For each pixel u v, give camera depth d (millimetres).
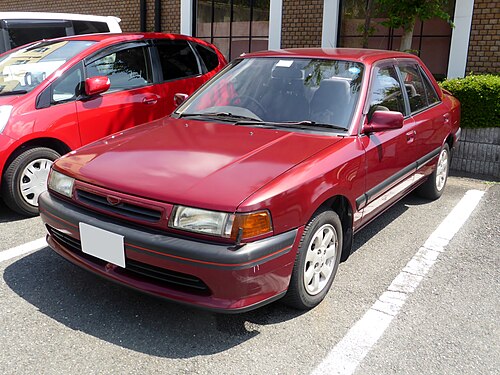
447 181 6250
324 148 3193
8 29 7070
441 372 2582
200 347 2746
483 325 3020
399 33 8734
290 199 2744
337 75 3822
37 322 2934
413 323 3025
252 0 10086
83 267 3010
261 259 2605
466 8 7773
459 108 5711
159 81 5746
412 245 4207
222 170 2832
